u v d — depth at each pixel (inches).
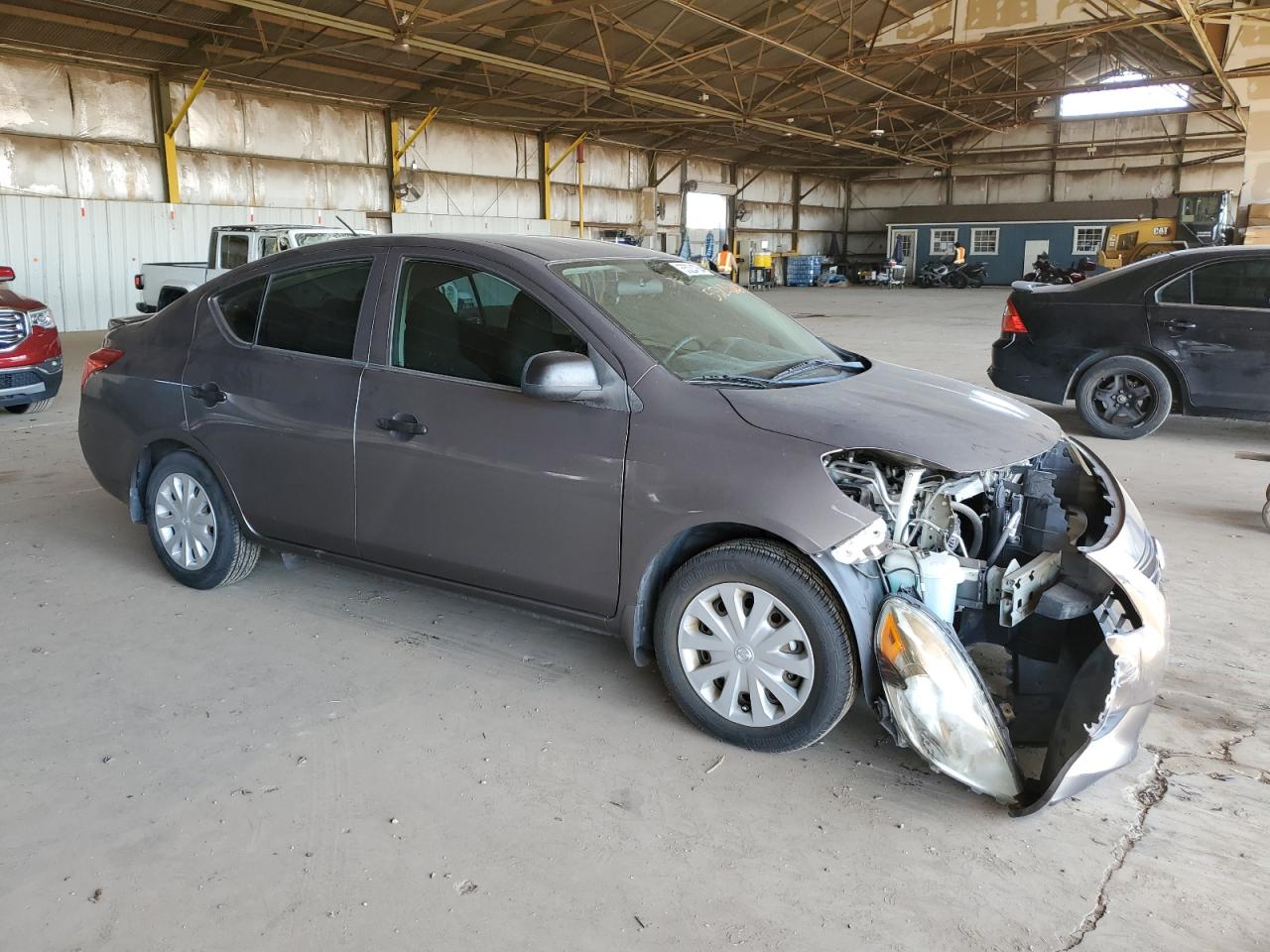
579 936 85.0
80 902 88.9
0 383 304.5
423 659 139.9
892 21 922.1
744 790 107.3
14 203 644.1
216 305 158.9
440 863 94.9
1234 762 112.6
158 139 728.3
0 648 142.9
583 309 123.3
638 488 115.3
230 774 110.1
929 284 1460.4
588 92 987.9
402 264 138.3
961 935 85.2
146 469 170.1
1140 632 98.3
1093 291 281.7
